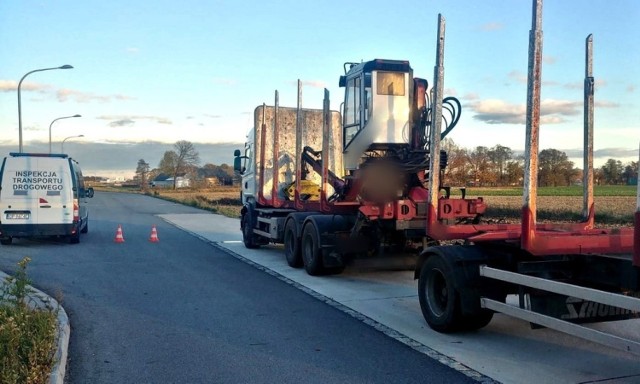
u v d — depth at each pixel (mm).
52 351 5848
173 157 105938
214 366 6039
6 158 16906
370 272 12211
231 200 50969
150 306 8859
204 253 15633
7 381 4855
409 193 10922
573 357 6238
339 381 5582
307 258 11914
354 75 11523
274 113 14578
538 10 5754
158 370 5918
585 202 7934
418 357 6293
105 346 6750
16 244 17609
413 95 11180
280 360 6227
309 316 8203
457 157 18250
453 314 6906
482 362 6098
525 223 6125
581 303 6105
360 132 11094
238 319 8039
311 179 14844
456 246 7188
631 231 7004
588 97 7797
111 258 14445
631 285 5746
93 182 141125
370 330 7430
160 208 42219
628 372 5734
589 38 7746
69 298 9406
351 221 11430
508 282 6531
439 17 7180
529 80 5914
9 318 5992
